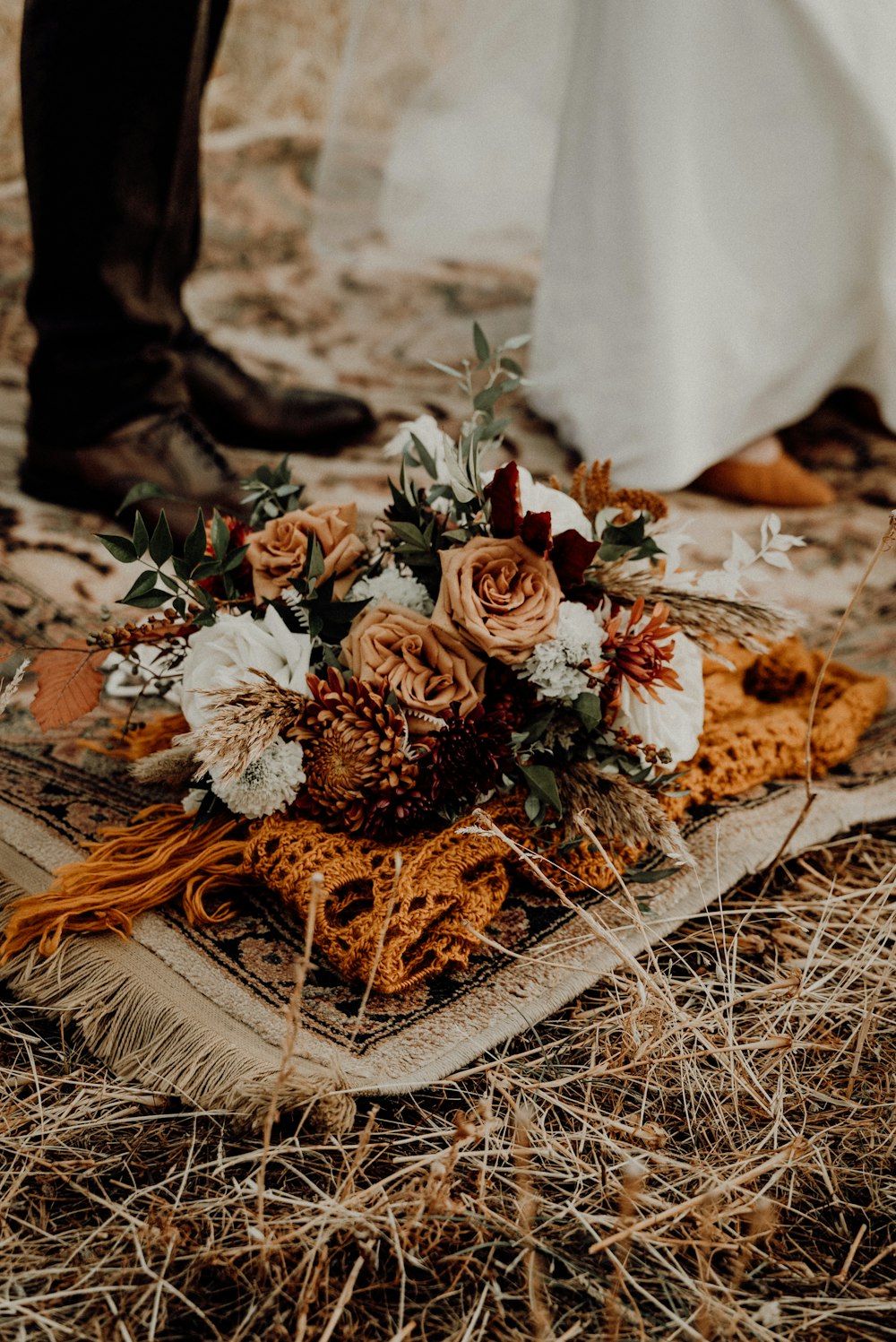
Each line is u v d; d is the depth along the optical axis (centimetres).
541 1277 78
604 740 108
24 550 164
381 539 126
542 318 210
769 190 186
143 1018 94
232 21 327
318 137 332
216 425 201
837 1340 76
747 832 121
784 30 174
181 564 107
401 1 276
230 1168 86
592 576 110
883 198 183
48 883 106
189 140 160
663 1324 76
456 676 102
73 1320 75
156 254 162
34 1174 86
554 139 289
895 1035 102
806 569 184
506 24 277
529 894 112
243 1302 77
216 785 103
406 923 96
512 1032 95
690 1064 95
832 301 194
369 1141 88
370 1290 78
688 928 114
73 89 146
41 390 168
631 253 187
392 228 292
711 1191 80
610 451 198
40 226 158
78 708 108
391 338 254
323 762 102
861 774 138
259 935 104
